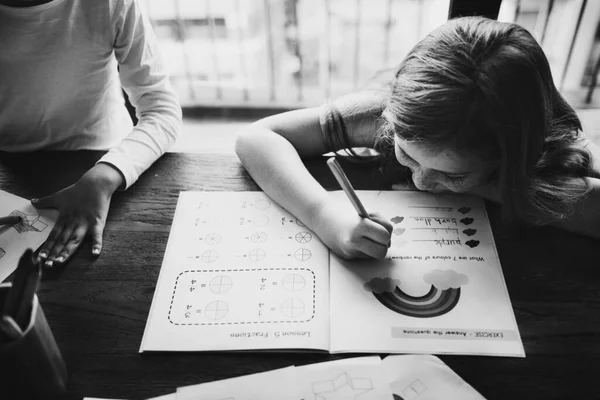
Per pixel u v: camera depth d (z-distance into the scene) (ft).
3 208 2.53
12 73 3.22
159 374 1.87
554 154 2.35
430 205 2.48
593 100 5.95
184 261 2.26
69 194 2.53
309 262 2.25
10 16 3.02
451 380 1.81
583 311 2.04
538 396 1.77
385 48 6.66
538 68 2.02
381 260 2.24
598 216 2.31
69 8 3.08
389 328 1.99
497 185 2.30
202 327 2.01
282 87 6.51
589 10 5.71
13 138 3.47
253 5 6.70
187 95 6.45
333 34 6.72
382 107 2.67
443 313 2.03
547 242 2.31
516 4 5.96
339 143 2.75
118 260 2.28
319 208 2.38
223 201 2.56
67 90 3.34
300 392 1.79
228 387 1.82
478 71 1.95
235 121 6.12
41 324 1.66
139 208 2.54
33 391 1.66
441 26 2.21
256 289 2.14
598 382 1.81
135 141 2.88
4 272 2.25
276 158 2.61
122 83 3.45
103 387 1.83
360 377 1.82
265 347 1.94
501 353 1.90
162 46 6.75
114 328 2.02
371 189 2.58
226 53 6.74
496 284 2.14
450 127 1.98
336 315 2.04
